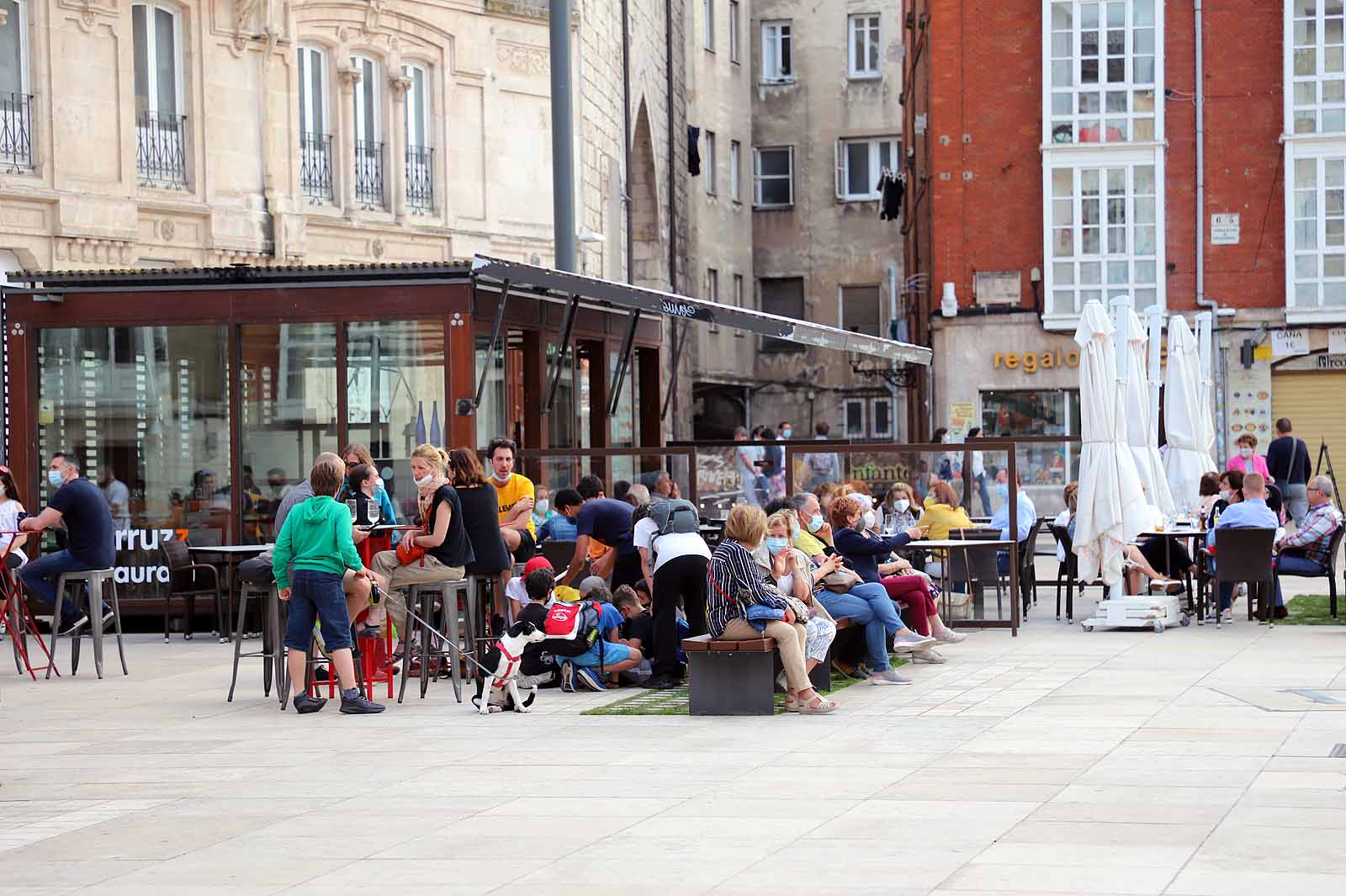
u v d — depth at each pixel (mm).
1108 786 8789
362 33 29453
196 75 26703
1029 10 36625
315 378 19094
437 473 13570
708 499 18922
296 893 6941
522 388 20516
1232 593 18703
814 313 55594
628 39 39219
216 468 19266
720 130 52812
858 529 14633
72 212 24672
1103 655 15539
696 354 49562
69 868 7539
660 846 7594
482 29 31531
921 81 42375
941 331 36969
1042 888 6605
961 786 8922
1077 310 36375
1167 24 36094
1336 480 35781
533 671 13773
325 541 12820
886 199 48969
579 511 16328
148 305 19250
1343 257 35562
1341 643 16078
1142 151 36062
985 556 17969
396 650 15062
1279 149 35844
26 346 19391
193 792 9430
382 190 30031
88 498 15391
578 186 34375
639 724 11867
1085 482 18391
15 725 12422
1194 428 22844
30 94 24422
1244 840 7371
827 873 6965
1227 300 36031
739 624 12188
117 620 15570
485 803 8797
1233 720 11094
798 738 10945
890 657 15516
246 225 27375
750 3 55625
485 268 18625
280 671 13211
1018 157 36688
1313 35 35594
